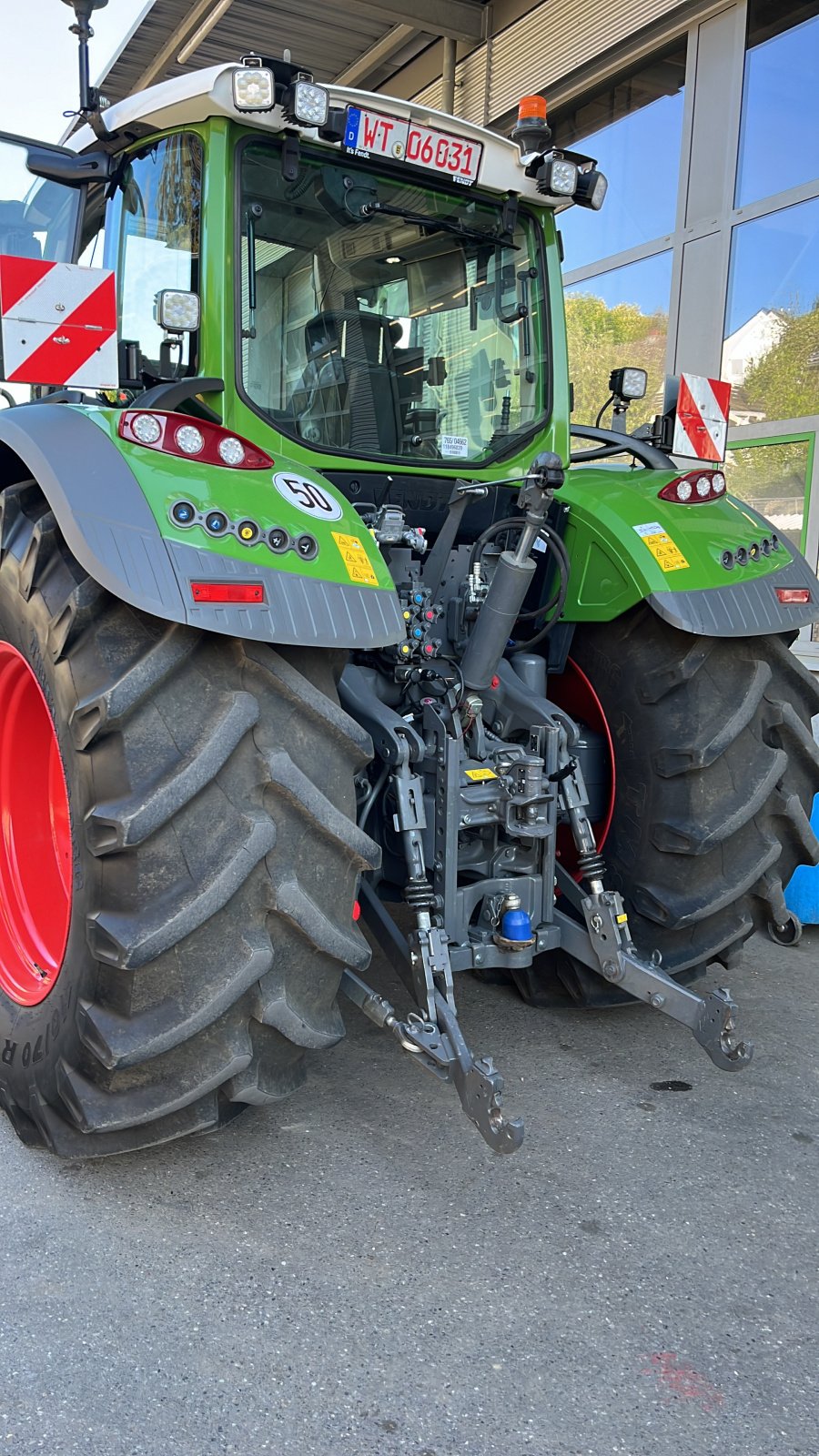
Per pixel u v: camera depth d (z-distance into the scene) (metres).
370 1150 2.33
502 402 2.94
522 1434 1.56
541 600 2.90
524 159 2.77
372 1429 1.57
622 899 2.59
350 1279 1.90
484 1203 2.14
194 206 2.39
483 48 8.14
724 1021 2.30
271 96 2.20
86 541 1.81
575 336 8.05
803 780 2.78
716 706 2.62
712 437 3.16
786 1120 2.47
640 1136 2.39
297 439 2.51
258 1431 1.56
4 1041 2.34
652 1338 1.76
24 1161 2.29
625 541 2.64
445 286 2.79
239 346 2.39
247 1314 1.80
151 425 1.95
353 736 2.05
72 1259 1.94
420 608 2.52
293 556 1.96
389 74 9.20
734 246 6.58
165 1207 2.12
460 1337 1.76
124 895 1.88
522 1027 2.97
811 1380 1.67
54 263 2.21
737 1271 1.93
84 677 1.91
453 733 2.39
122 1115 1.97
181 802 1.84
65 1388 1.63
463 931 2.39
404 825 2.29
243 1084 2.04
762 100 6.31
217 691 1.93
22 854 2.61
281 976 2.01
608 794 2.81
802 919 3.70
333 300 2.57
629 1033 2.94
